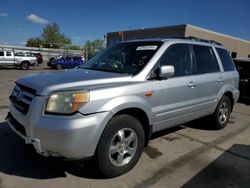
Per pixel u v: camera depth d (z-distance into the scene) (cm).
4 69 2547
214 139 535
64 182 339
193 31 2938
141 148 383
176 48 454
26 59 2625
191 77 468
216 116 573
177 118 450
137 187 339
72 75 371
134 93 360
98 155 329
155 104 396
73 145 300
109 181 347
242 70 979
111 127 334
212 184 356
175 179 364
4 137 473
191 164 413
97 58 487
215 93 547
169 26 2975
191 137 539
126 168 366
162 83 404
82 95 308
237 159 441
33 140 309
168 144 492
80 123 301
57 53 5325
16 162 383
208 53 540
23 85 351
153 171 382
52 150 303
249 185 358
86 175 358
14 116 349
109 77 361
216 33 3350
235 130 609
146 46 438
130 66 409
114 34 3559
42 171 363
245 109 873
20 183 331
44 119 303
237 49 3928
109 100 329
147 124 392
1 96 919
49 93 309
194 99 481
